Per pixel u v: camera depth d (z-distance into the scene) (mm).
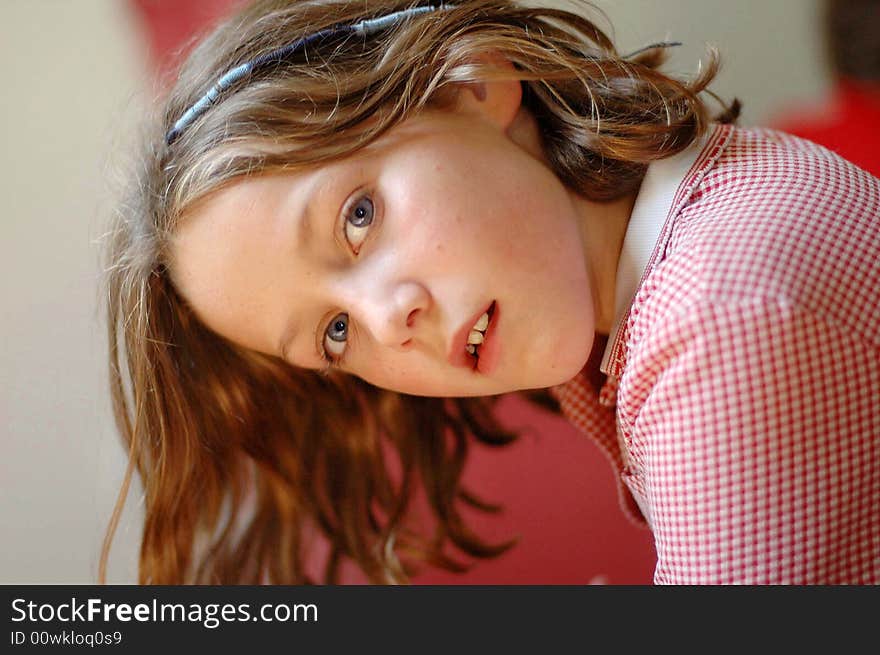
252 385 1072
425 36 830
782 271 690
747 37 1327
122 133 1132
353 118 799
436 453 1191
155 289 927
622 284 823
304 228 788
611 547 1287
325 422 1146
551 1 1168
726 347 680
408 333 778
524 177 806
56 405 1229
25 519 1235
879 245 729
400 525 1194
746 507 689
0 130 1245
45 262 1237
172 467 1040
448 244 766
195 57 944
